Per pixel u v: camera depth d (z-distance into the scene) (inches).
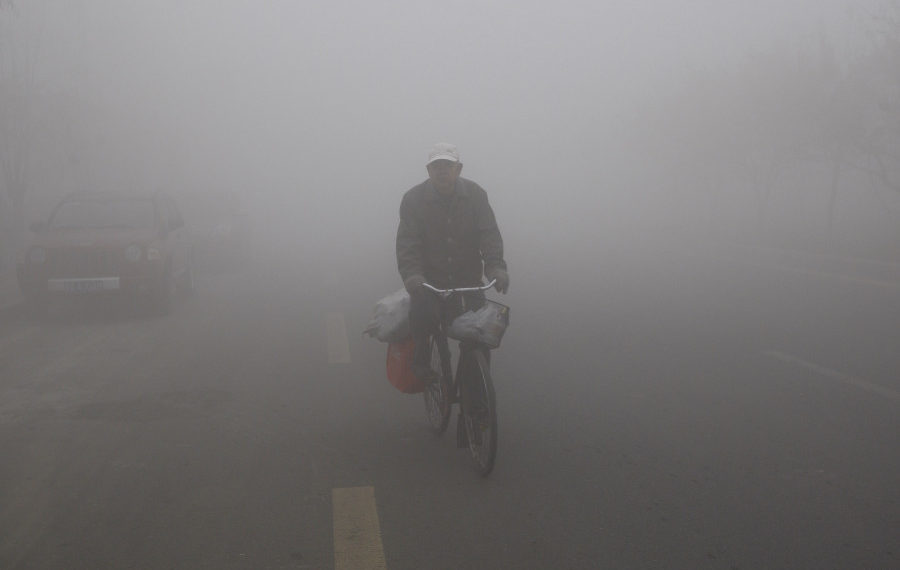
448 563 142.1
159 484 179.3
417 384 204.2
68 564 142.8
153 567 141.6
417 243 187.9
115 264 395.5
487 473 180.2
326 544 149.8
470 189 189.3
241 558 144.5
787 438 210.8
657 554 145.6
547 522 159.0
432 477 183.3
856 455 197.3
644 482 180.2
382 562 142.6
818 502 168.9
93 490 176.2
